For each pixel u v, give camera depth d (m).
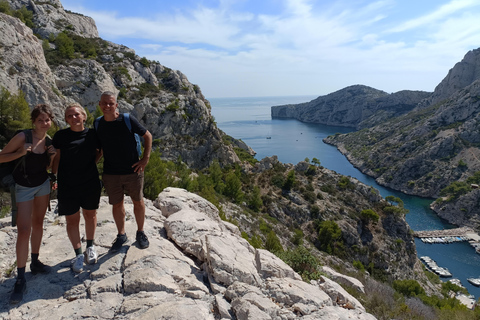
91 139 4.97
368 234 58.25
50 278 4.90
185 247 6.29
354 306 6.50
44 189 4.82
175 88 80.56
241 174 75.50
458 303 32.25
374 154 172.00
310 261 8.95
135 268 5.12
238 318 4.49
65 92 53.03
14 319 3.97
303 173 77.38
